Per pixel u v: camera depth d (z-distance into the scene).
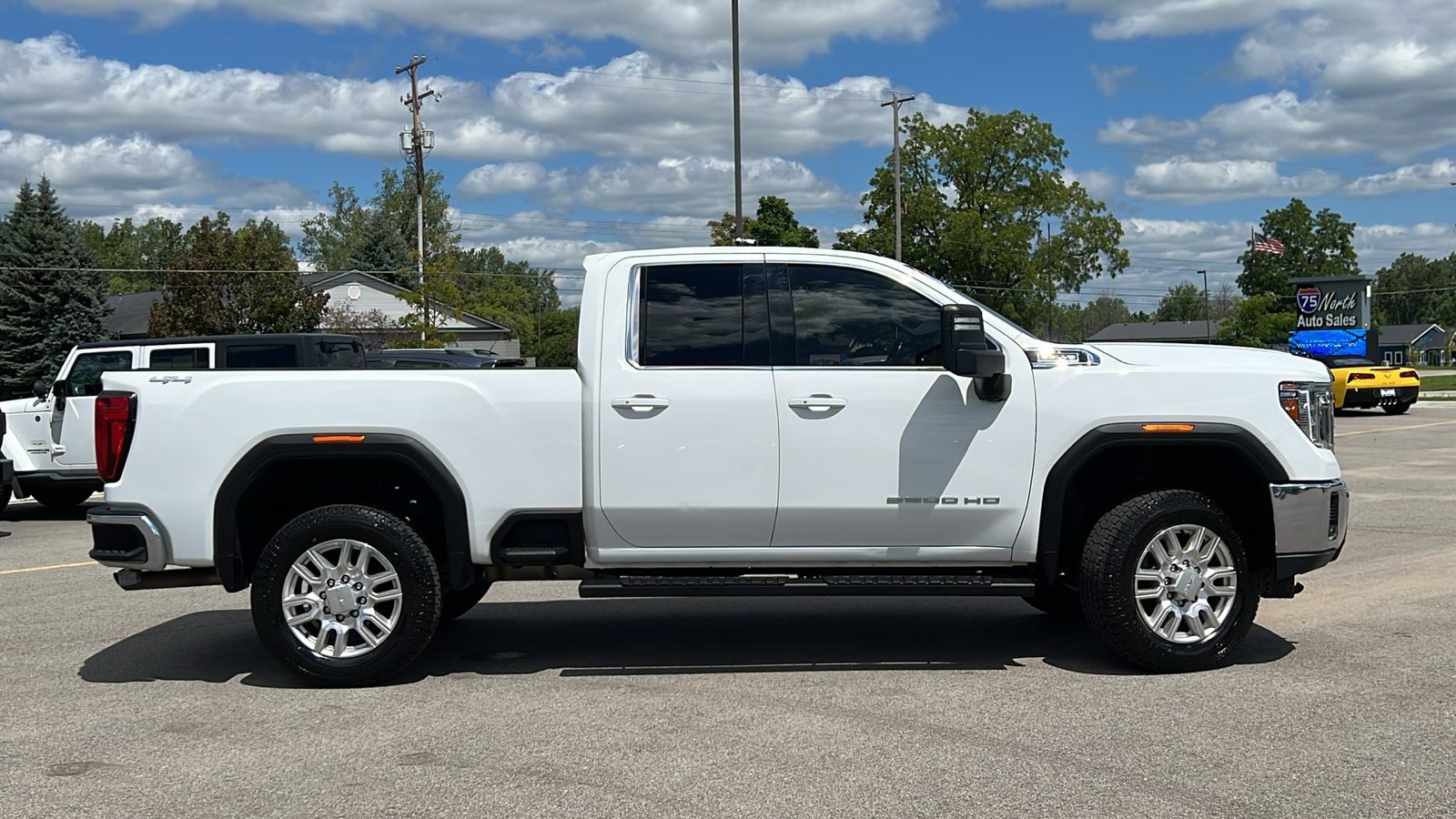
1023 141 61.66
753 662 6.16
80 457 13.38
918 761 4.50
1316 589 7.75
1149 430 5.71
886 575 5.82
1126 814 3.94
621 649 6.49
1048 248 62.16
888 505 5.70
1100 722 4.97
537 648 6.54
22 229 46.97
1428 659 5.92
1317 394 5.92
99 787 4.36
